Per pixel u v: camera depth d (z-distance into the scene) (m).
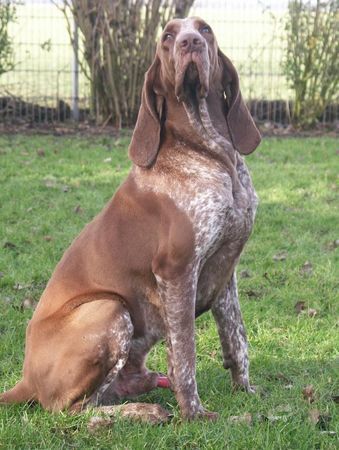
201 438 4.22
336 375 5.16
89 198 9.59
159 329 4.66
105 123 14.60
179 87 4.30
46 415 4.42
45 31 15.36
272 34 14.60
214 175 4.38
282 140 13.53
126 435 4.25
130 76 14.41
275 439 4.18
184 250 4.30
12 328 6.01
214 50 4.48
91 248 4.61
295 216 8.91
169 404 4.71
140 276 4.51
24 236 8.12
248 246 7.86
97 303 4.43
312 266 7.33
